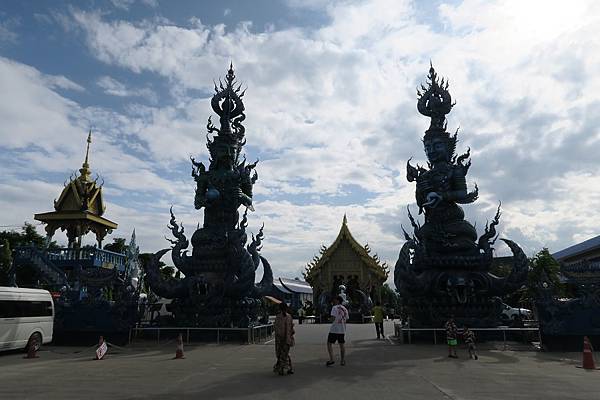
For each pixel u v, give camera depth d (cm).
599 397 949
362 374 1248
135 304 2225
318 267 5612
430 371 1309
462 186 2431
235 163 2775
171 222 2609
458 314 2241
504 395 966
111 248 6481
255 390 1016
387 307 6331
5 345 1723
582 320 1898
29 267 3847
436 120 2628
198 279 2391
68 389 1037
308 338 2509
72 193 4750
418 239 2469
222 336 2266
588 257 5319
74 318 2169
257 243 2684
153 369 1355
